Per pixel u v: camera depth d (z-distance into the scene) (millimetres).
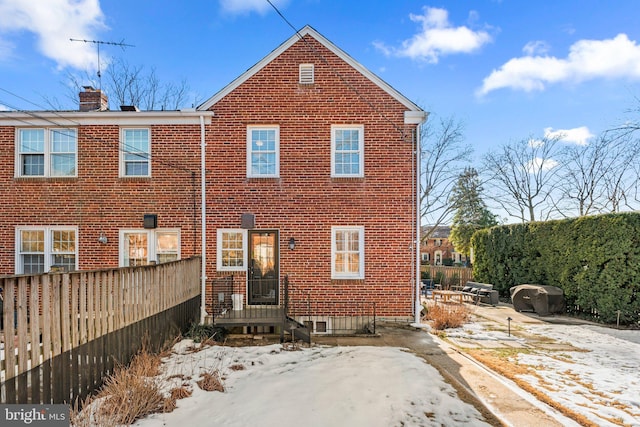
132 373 4777
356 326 9062
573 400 4621
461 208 26234
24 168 9352
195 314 8703
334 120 9344
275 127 9344
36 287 3492
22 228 9164
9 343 3156
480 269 16406
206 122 9289
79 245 9156
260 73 9359
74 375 4078
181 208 9242
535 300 11234
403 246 9211
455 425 3816
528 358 6551
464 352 6863
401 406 4172
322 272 9156
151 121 9312
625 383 5285
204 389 4691
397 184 9297
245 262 9172
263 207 9227
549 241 11883
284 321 7453
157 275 6441
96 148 9289
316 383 4836
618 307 9508
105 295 4781
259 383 4902
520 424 3898
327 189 9273
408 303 9156
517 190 26734
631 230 9344
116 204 9227
